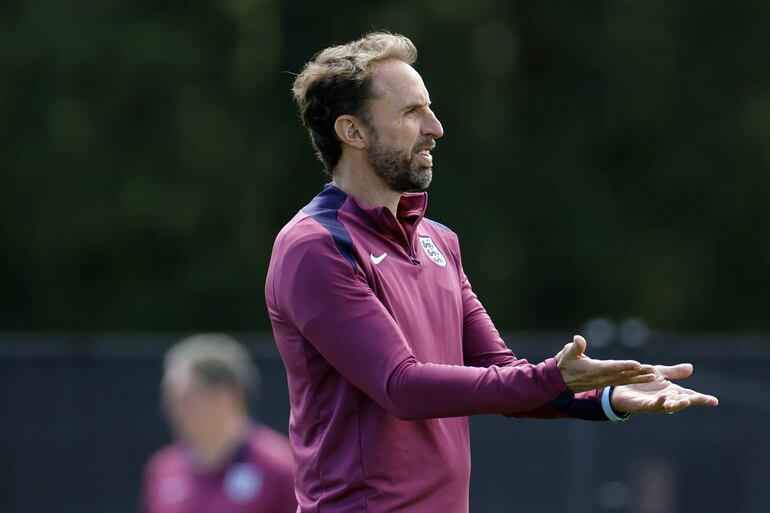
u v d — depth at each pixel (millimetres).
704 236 64062
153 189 55969
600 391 12477
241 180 58125
